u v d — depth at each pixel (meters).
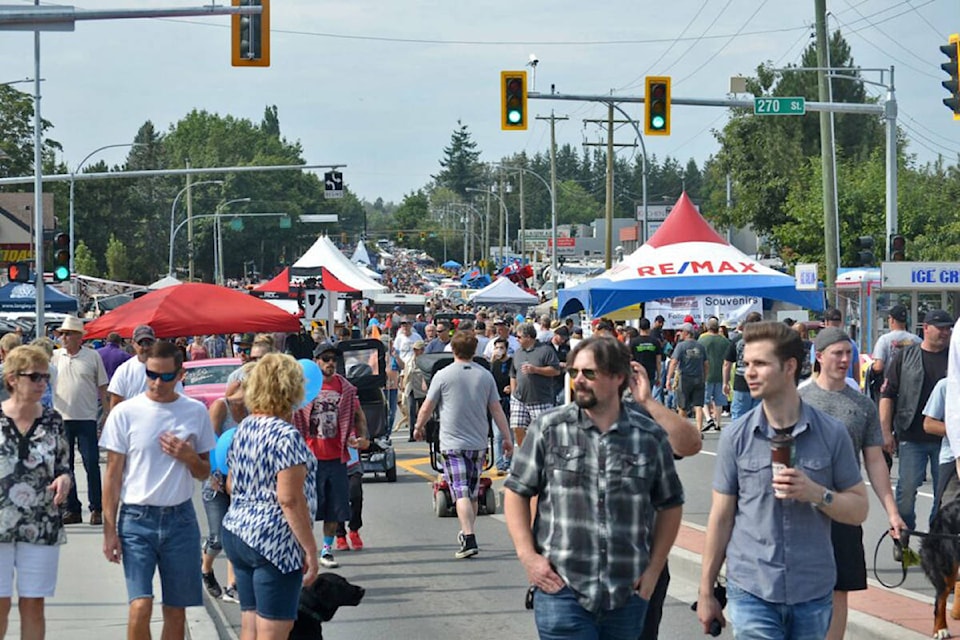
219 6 21.73
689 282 25.89
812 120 74.50
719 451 6.85
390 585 12.82
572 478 6.39
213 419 11.34
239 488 8.05
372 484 21.11
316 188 190.88
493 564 13.91
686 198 27.73
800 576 6.59
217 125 181.75
